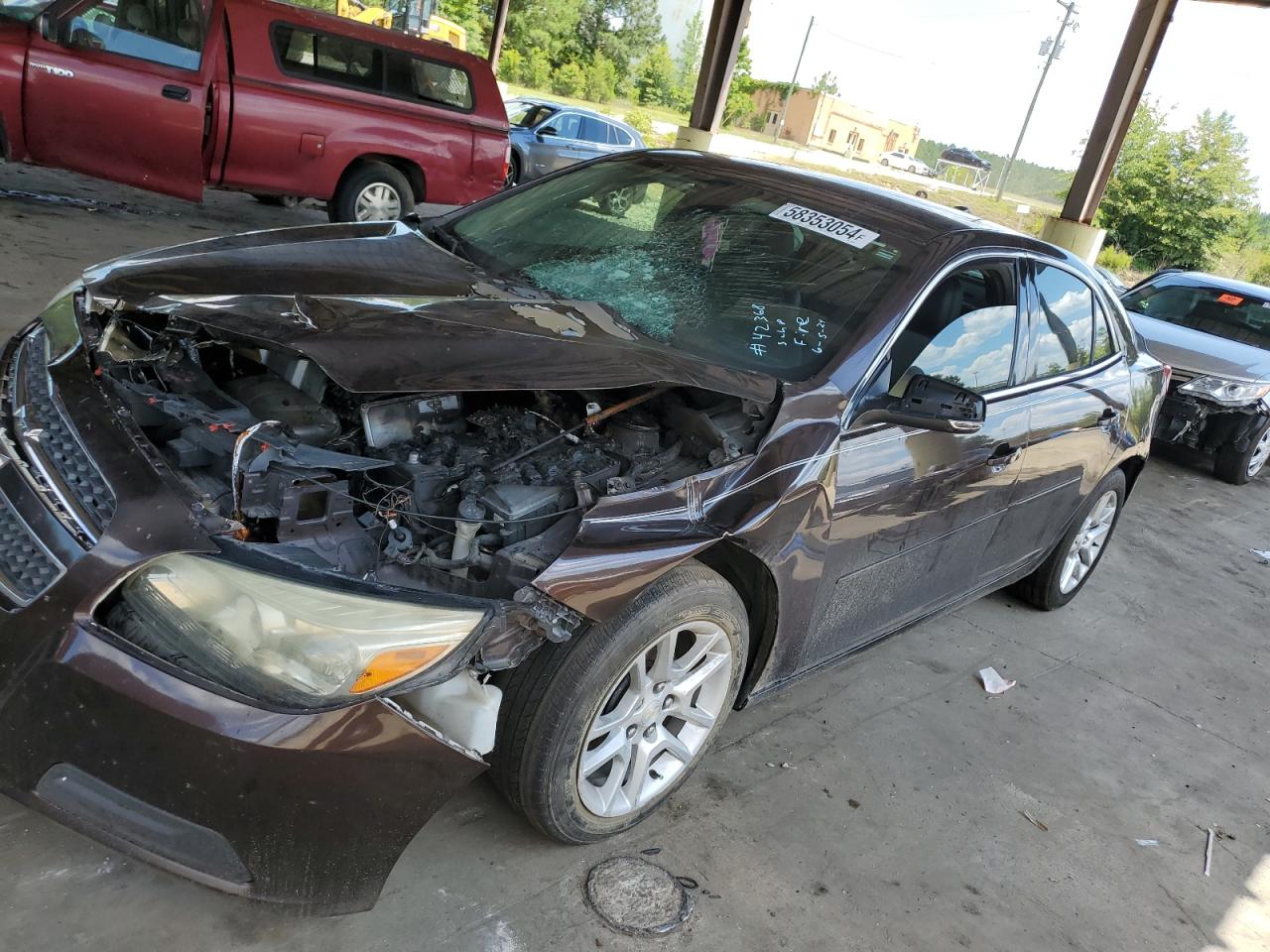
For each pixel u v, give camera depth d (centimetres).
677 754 259
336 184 863
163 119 739
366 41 843
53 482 189
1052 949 253
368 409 224
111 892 206
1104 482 436
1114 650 450
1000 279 329
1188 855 307
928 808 299
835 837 275
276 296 242
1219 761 372
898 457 276
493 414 246
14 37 679
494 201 370
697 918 233
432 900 220
